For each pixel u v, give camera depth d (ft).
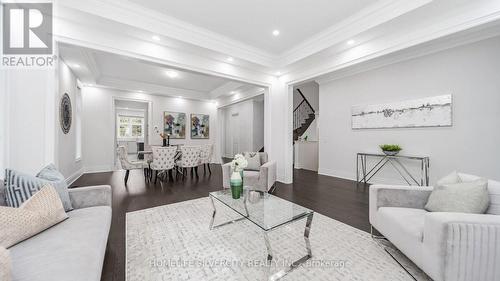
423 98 12.12
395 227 5.46
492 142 9.95
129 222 8.09
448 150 11.27
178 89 23.18
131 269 5.28
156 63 10.26
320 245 6.43
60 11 7.55
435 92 11.67
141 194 11.94
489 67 9.97
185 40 9.87
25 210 4.23
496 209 4.71
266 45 12.05
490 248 3.91
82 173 17.97
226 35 10.91
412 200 6.20
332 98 17.49
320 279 4.89
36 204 4.57
